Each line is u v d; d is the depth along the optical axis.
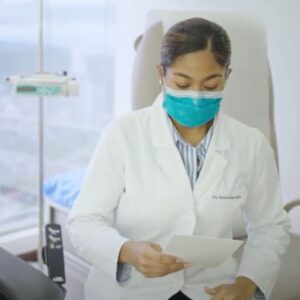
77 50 2.81
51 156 2.90
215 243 1.07
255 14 2.35
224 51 1.15
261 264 1.29
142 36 1.79
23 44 2.49
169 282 1.27
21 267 1.01
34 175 2.79
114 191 1.25
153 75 1.69
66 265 1.86
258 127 1.93
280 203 1.37
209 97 1.16
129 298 1.25
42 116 1.72
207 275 1.31
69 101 2.89
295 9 2.21
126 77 2.88
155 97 1.69
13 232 2.68
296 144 2.33
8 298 0.91
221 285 1.25
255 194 1.35
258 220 1.38
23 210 2.80
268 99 1.97
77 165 2.98
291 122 2.33
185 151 1.27
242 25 1.89
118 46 2.91
